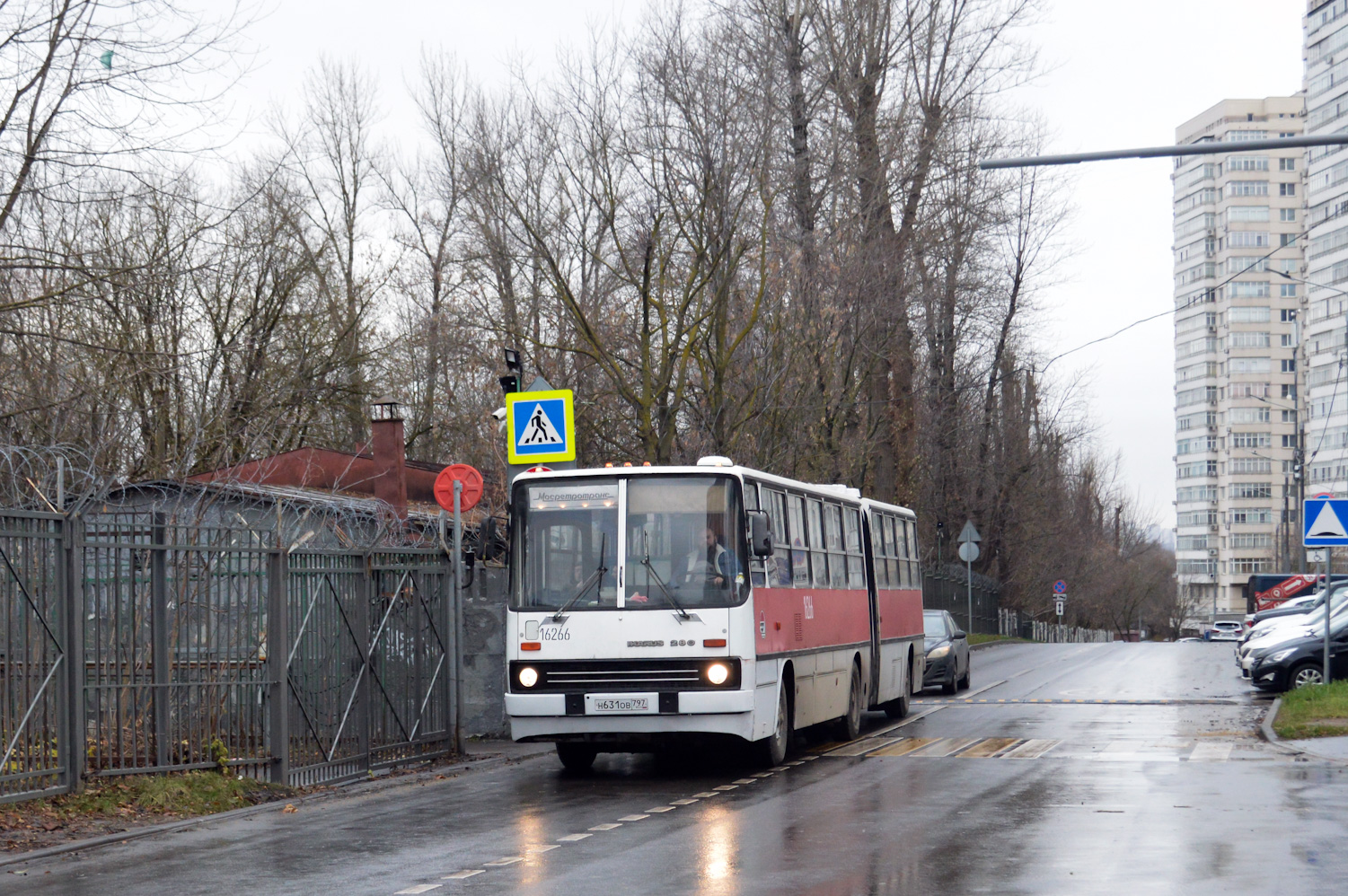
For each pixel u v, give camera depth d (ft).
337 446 136.36
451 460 144.15
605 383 106.83
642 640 52.21
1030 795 45.29
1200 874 31.42
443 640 62.28
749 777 52.75
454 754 61.82
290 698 50.24
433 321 143.02
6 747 40.81
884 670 76.54
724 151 94.27
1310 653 91.91
